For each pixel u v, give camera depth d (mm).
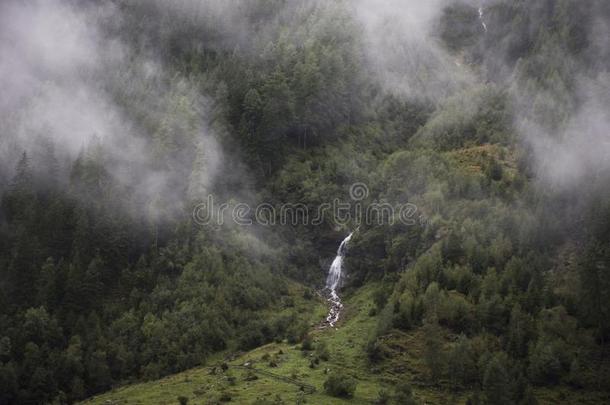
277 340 100438
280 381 84812
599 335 85625
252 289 109625
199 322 100688
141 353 96438
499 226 104812
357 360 89938
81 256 108375
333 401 78250
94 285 104750
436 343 87125
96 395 90188
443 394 82000
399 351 89625
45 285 103375
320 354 91062
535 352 83500
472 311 91688
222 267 110000
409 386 80938
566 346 84875
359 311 107250
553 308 89875
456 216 110312
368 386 83625
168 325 99312
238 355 97375
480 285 94875
